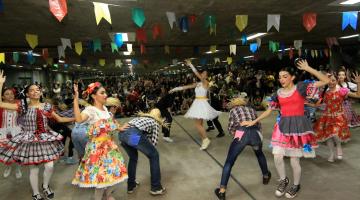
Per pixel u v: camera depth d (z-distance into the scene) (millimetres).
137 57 16156
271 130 6223
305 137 2814
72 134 3627
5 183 3877
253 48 9141
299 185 2998
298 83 2861
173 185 3504
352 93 3855
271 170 3828
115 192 3352
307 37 11391
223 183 2990
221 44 12141
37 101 3141
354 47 15602
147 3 5594
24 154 2967
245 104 3324
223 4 5934
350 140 5168
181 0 5492
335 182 3309
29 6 5539
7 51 11109
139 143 3068
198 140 5789
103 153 2598
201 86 5062
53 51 11938
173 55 15953
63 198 3279
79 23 7047
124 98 12203
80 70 30859
